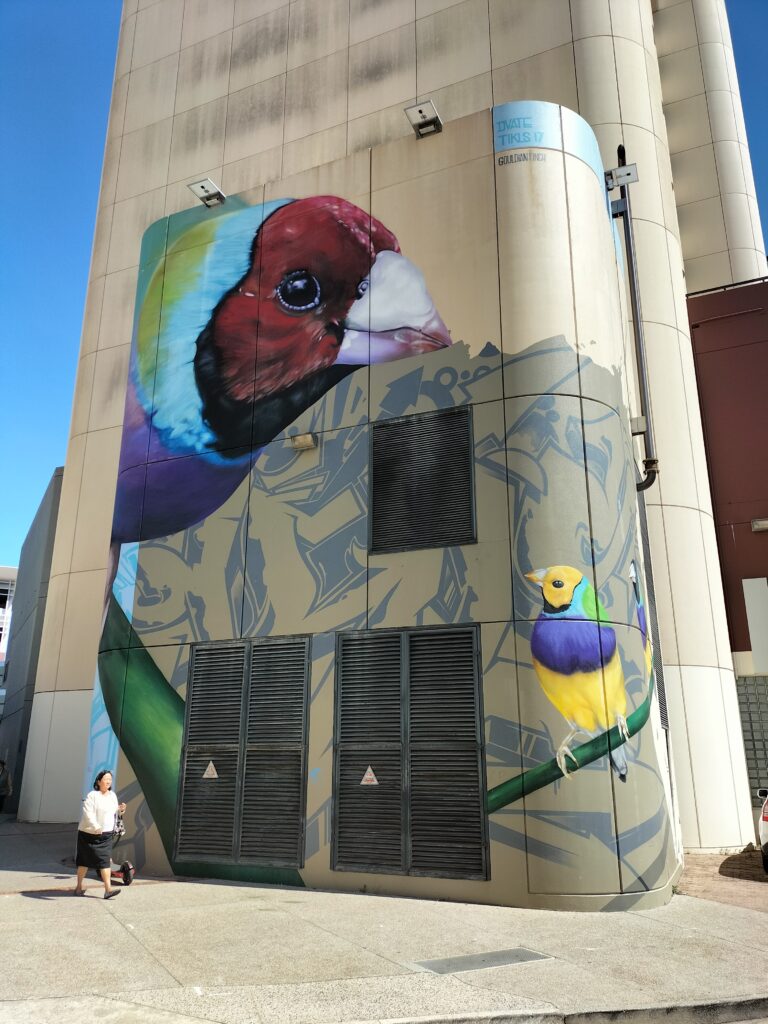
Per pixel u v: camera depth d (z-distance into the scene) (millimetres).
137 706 11477
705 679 14156
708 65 20219
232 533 11648
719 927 7746
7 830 16703
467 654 9703
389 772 9711
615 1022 5234
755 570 15453
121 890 9328
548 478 9938
